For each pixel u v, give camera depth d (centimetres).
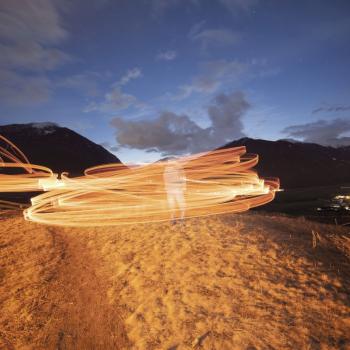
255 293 634
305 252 800
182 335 552
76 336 580
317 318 556
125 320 612
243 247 840
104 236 1087
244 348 510
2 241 1085
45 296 708
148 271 775
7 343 566
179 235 988
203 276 714
